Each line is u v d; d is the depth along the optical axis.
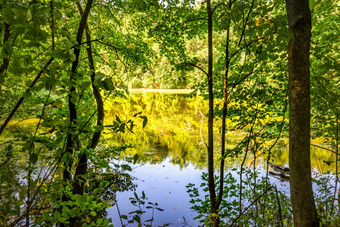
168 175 7.96
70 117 2.89
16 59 1.16
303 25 2.01
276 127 4.51
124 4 5.49
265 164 8.86
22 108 3.43
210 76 3.05
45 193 1.56
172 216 5.23
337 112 3.39
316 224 2.07
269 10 2.39
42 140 1.39
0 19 1.29
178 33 4.67
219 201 3.05
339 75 2.92
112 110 23.67
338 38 3.05
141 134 14.73
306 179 2.08
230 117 4.44
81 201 1.46
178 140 13.19
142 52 5.90
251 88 3.84
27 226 1.29
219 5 2.99
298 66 2.05
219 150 11.01
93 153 2.23
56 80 1.20
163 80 39.50
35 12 1.08
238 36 3.23
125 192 6.36
